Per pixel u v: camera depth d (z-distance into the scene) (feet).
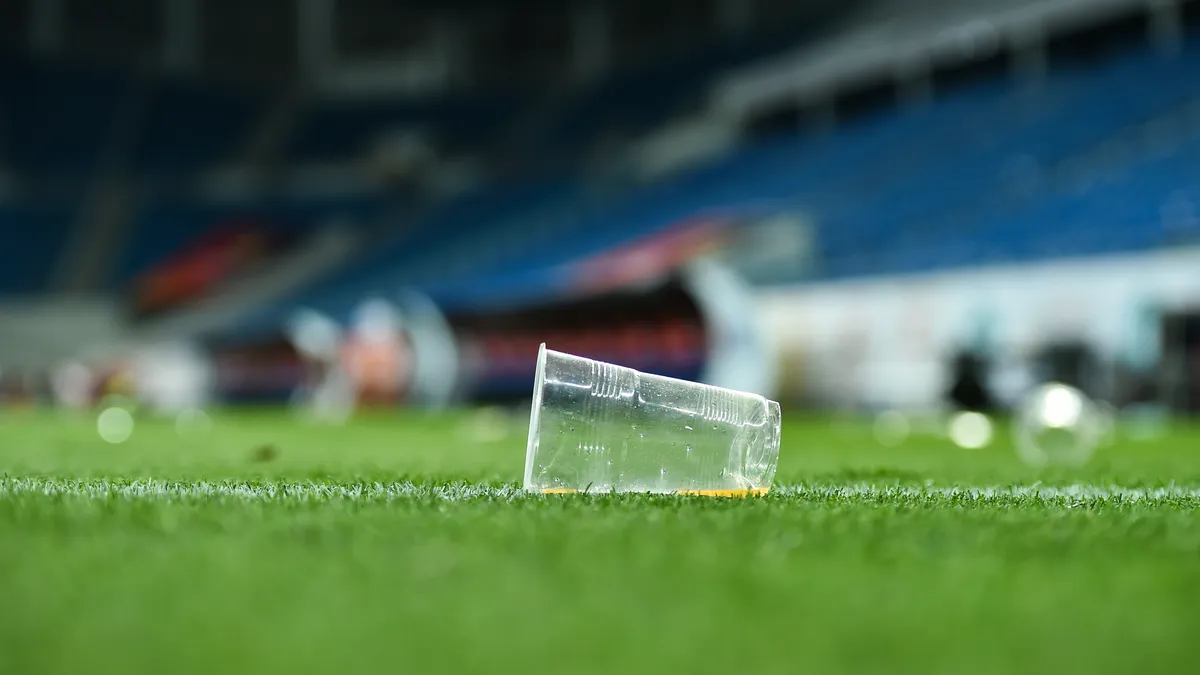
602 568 5.33
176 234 101.50
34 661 3.68
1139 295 40.81
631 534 6.53
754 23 99.91
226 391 81.25
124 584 4.91
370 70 111.75
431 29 112.06
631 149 97.66
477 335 68.28
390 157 103.35
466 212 101.19
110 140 104.42
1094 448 24.77
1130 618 4.49
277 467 15.90
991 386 44.60
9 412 64.44
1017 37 70.18
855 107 84.02
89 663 3.66
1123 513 8.86
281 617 4.30
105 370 82.33
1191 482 14.03
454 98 111.04
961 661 3.75
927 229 58.80
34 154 102.27
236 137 107.55
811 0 96.22
